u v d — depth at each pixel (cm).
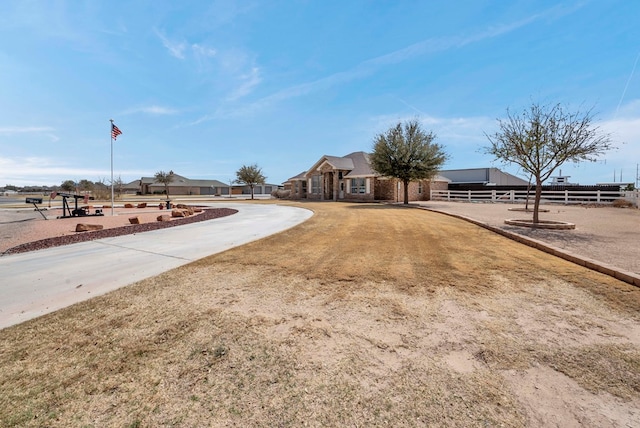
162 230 1038
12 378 229
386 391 212
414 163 2127
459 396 206
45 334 300
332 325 315
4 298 400
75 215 1645
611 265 499
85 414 192
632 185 2520
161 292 419
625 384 216
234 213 1703
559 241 718
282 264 560
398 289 419
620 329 300
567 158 941
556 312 341
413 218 1297
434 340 283
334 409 195
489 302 371
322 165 3209
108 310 359
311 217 1376
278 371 237
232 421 186
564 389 212
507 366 240
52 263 589
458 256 607
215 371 238
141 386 220
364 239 803
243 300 386
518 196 2489
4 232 1029
